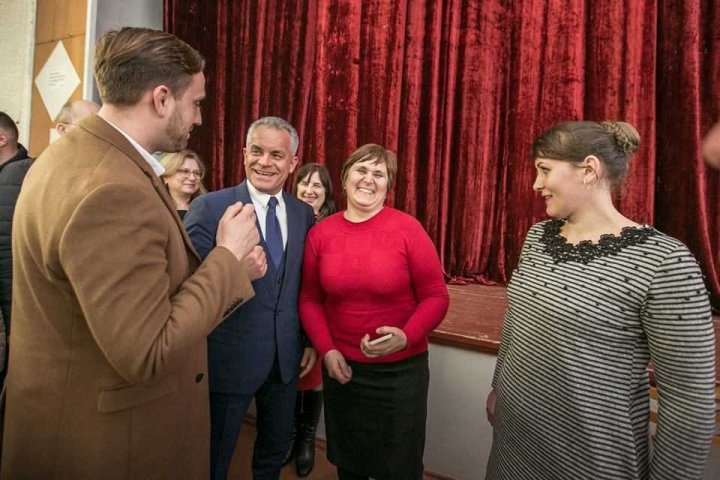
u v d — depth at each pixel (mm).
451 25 2986
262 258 967
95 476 783
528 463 1013
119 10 3574
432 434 1898
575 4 2648
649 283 846
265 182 1379
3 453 831
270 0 3529
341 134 3336
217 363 1349
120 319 666
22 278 784
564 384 920
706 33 2398
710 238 2453
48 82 3475
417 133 3135
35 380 782
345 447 1457
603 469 890
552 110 2764
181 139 890
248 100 3668
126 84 805
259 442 1513
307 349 1554
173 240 826
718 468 1458
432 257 1396
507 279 2998
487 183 3025
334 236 1424
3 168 1728
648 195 2514
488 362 1782
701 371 808
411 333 1294
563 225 1048
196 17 3795
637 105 2525
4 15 3635
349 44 3244
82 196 690
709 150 2402
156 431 843
